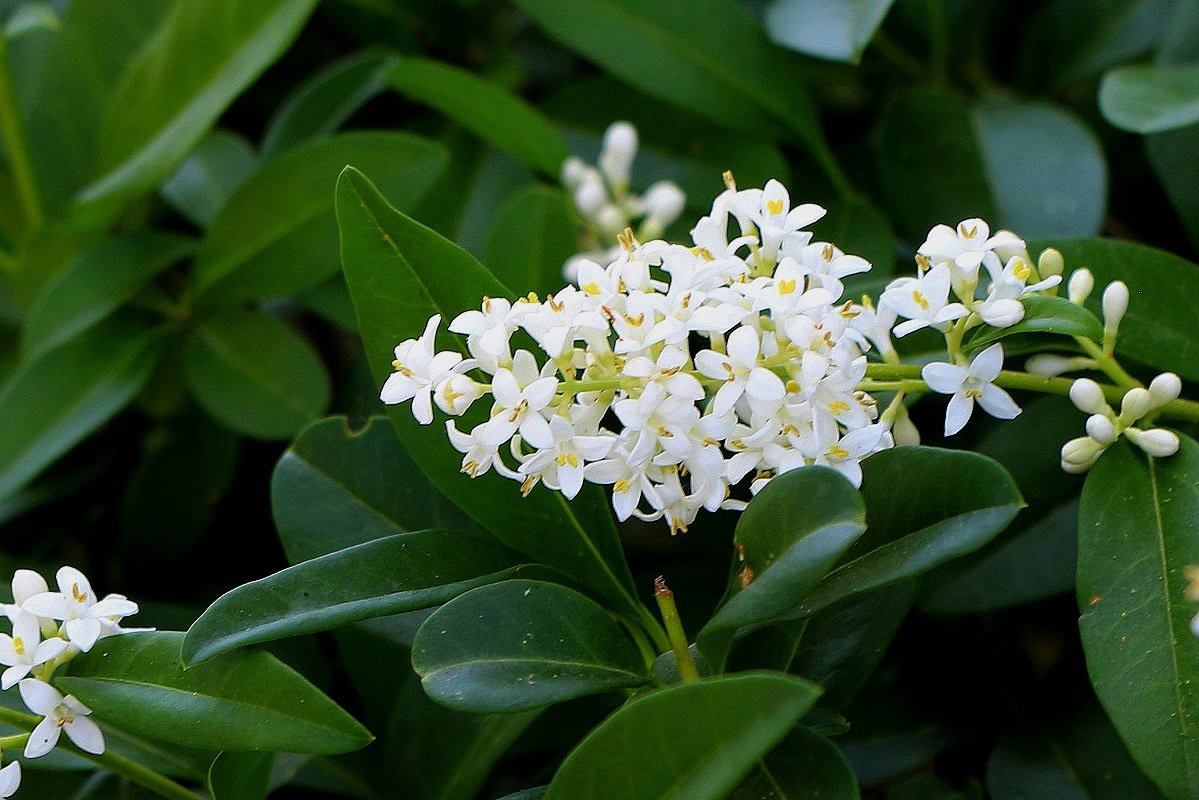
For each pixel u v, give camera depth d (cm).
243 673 41
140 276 50
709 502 40
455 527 44
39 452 49
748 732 38
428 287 42
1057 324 41
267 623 41
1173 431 42
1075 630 46
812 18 49
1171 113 45
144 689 41
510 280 48
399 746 45
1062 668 45
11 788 41
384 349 42
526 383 40
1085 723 44
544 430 40
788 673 42
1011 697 45
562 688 40
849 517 39
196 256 50
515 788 46
